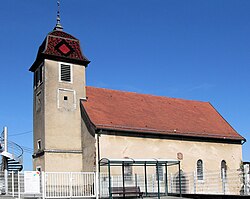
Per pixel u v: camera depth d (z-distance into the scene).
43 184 27.92
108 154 35.31
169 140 39.25
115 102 40.84
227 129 44.62
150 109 42.25
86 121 37.03
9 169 35.41
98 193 30.72
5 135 35.47
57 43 38.53
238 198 26.16
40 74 38.62
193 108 46.66
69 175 29.80
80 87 38.97
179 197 29.14
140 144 37.38
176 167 39.00
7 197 27.28
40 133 37.31
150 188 36.53
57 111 37.22
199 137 41.09
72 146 37.06
